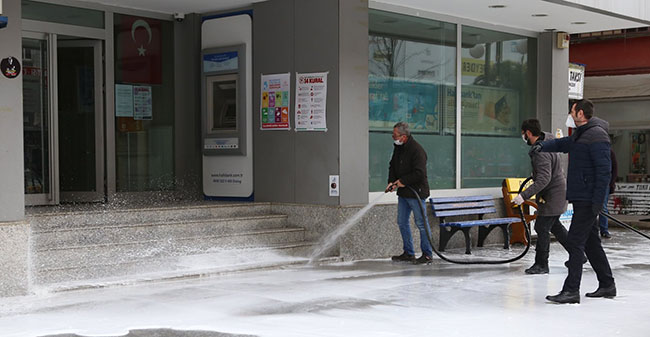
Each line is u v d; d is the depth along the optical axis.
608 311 6.95
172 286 8.17
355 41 10.25
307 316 6.68
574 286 7.37
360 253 10.38
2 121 7.54
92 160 11.29
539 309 7.03
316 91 10.32
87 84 11.26
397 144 10.00
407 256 10.06
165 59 11.87
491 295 7.72
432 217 11.54
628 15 12.46
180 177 11.94
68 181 11.32
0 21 7.23
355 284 8.36
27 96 10.69
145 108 11.66
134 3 11.11
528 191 8.84
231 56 11.26
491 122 13.02
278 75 10.75
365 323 6.41
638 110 17.59
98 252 8.57
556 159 8.98
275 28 10.77
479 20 12.61
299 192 10.59
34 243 8.40
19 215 7.65
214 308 7.01
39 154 10.81
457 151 12.34
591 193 7.28
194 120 11.86
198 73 11.85
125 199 11.41
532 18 12.50
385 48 11.23
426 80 11.86
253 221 10.27
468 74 12.56
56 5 10.68
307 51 10.41
